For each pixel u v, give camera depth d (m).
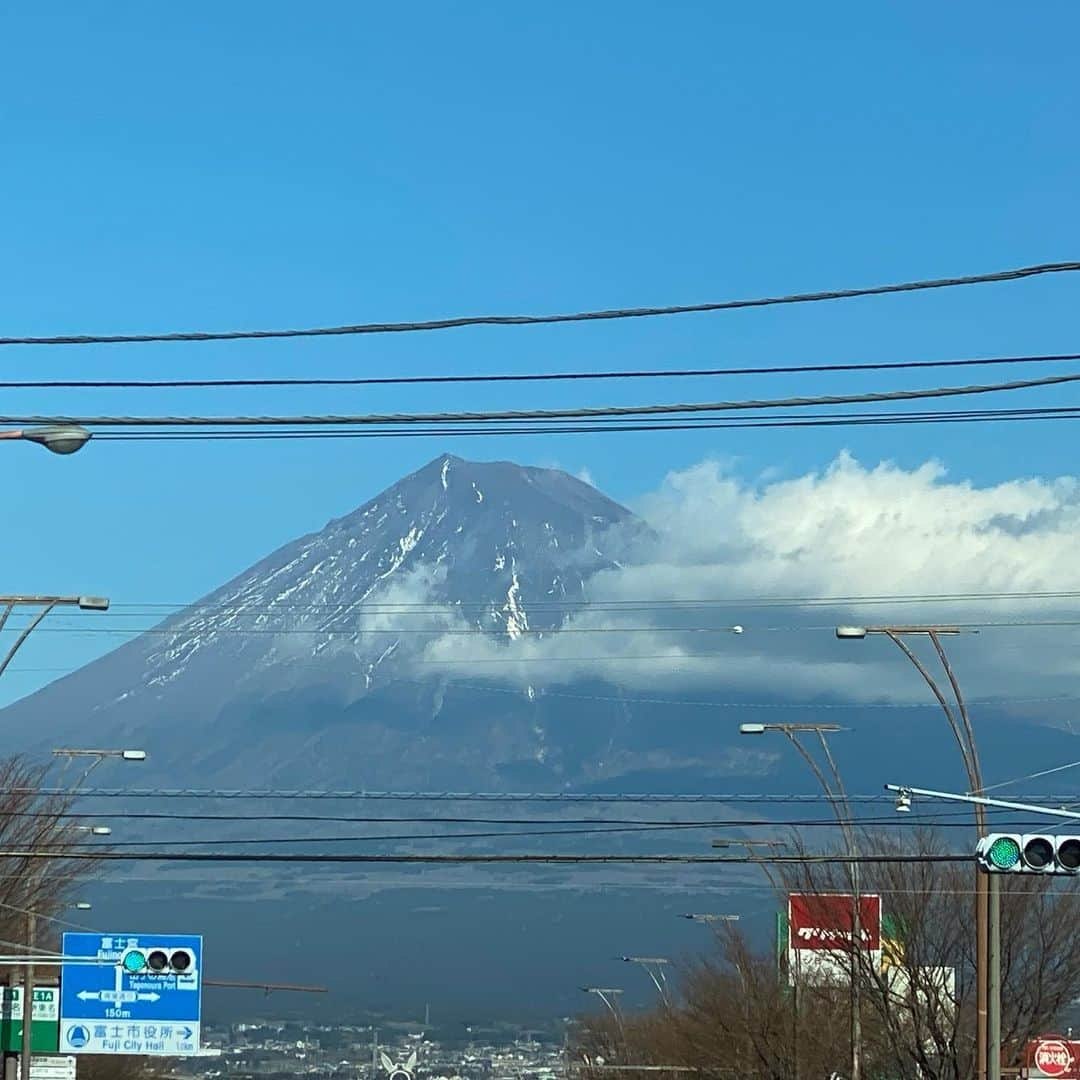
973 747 45.59
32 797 81.81
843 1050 74.50
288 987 79.19
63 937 77.75
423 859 44.44
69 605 44.34
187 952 55.41
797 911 75.50
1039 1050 54.69
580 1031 180.50
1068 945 61.22
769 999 80.25
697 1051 89.50
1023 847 37.09
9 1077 77.56
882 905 66.81
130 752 64.88
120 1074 114.00
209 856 48.38
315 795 62.50
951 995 63.78
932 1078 59.56
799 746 60.12
